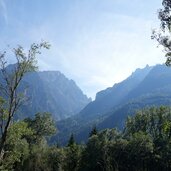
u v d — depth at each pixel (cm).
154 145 10575
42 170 9469
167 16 2944
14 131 4216
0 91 4031
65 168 10219
